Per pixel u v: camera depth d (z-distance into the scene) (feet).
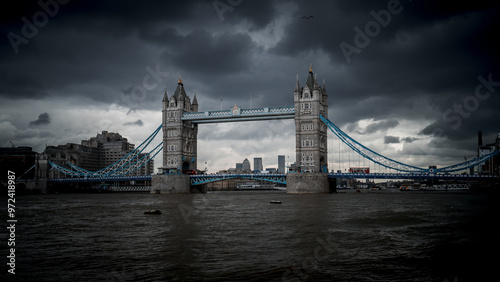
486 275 102.78
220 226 182.09
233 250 129.39
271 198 433.07
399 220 204.54
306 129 553.23
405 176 531.50
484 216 225.35
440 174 526.57
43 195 596.70
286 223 191.93
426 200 385.70
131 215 236.63
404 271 106.01
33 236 158.92
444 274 103.81
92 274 103.60
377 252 126.82
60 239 151.53
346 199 401.29
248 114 590.55
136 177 655.35
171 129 637.30
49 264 113.19
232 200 398.62
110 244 140.67
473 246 136.26
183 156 635.66
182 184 611.06
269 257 119.96
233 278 99.60
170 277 100.58
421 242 142.82
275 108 580.30
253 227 178.60
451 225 186.39
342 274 103.24
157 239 149.28
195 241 144.77
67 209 287.28
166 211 262.88
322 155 563.89
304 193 531.50
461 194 568.82
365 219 208.13
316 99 550.77
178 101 633.61
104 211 266.98
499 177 507.71
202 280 98.22
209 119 615.98
